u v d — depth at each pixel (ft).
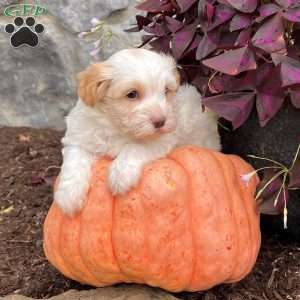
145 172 2.72
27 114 4.70
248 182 2.92
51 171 4.05
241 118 2.80
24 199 3.78
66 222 2.79
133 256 2.69
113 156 2.86
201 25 2.93
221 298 2.94
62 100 4.63
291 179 2.79
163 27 3.21
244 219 2.84
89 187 2.77
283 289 2.98
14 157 4.27
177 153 2.83
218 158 2.88
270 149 3.03
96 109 2.86
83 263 2.78
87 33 4.01
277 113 2.98
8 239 3.42
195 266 2.75
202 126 3.08
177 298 2.83
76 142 2.90
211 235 2.72
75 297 2.82
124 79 2.77
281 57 2.64
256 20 2.71
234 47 2.80
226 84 2.84
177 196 2.70
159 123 2.72
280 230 3.26
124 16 4.33
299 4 2.68
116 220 2.70
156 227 2.68
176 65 3.01
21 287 3.08
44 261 3.24
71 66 4.51
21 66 4.57
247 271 2.89
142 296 2.79
